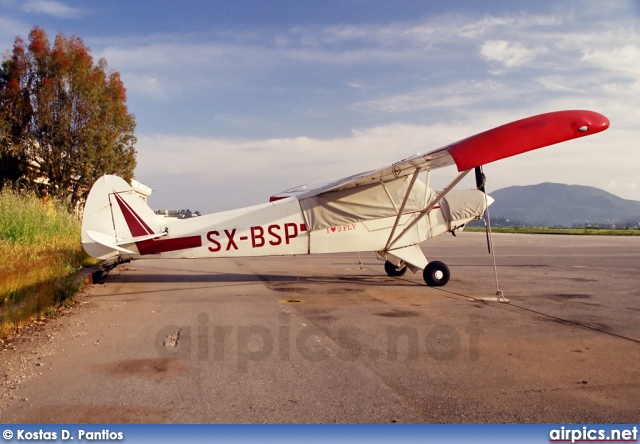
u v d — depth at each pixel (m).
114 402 3.92
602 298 8.89
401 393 4.11
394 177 10.73
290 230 10.82
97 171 29.23
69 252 13.16
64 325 6.70
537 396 4.03
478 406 3.84
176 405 3.87
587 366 4.81
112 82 30.02
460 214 11.42
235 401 3.94
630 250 21.64
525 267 14.57
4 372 4.66
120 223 10.70
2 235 12.66
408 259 10.95
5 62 27.80
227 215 10.87
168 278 12.23
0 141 25.98
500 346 5.55
